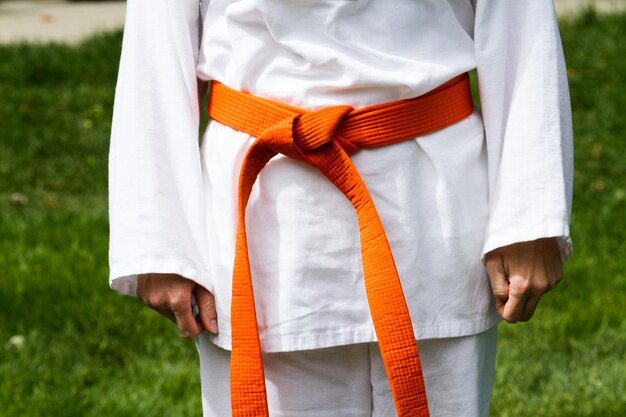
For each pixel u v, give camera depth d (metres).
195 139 2.49
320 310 2.41
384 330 2.34
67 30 13.01
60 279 5.56
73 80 10.11
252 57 2.42
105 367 4.81
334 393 2.51
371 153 2.40
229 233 2.45
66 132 8.51
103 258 5.93
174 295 2.46
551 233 2.36
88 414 4.27
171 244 2.43
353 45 2.38
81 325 5.14
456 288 2.47
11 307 5.26
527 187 2.40
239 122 2.46
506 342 4.97
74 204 7.23
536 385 4.60
